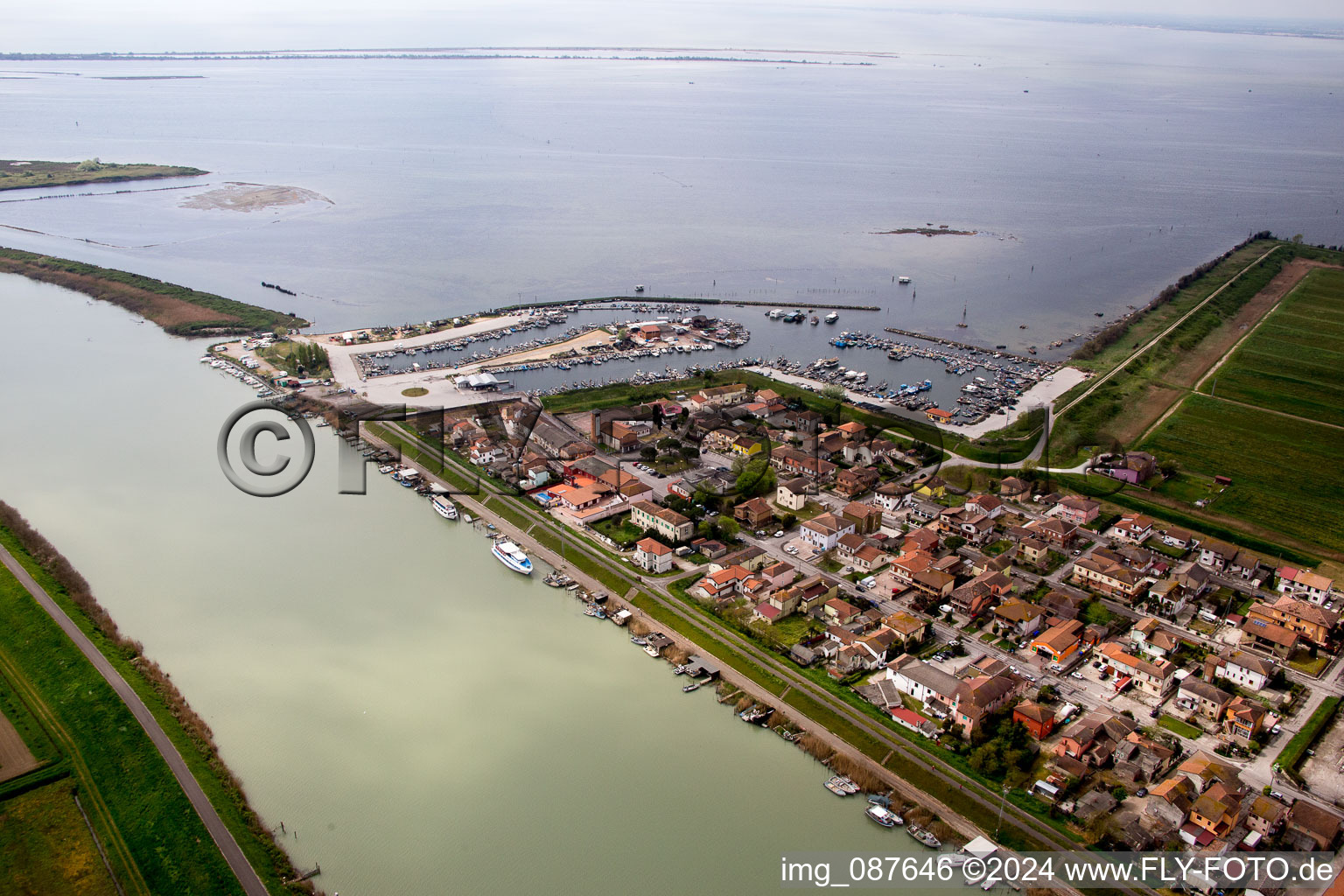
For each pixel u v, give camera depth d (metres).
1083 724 129.50
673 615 160.62
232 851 109.44
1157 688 140.50
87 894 103.31
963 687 135.00
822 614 161.38
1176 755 127.50
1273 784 122.81
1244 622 155.88
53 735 126.62
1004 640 154.38
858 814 119.44
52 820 113.00
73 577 165.50
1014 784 121.38
